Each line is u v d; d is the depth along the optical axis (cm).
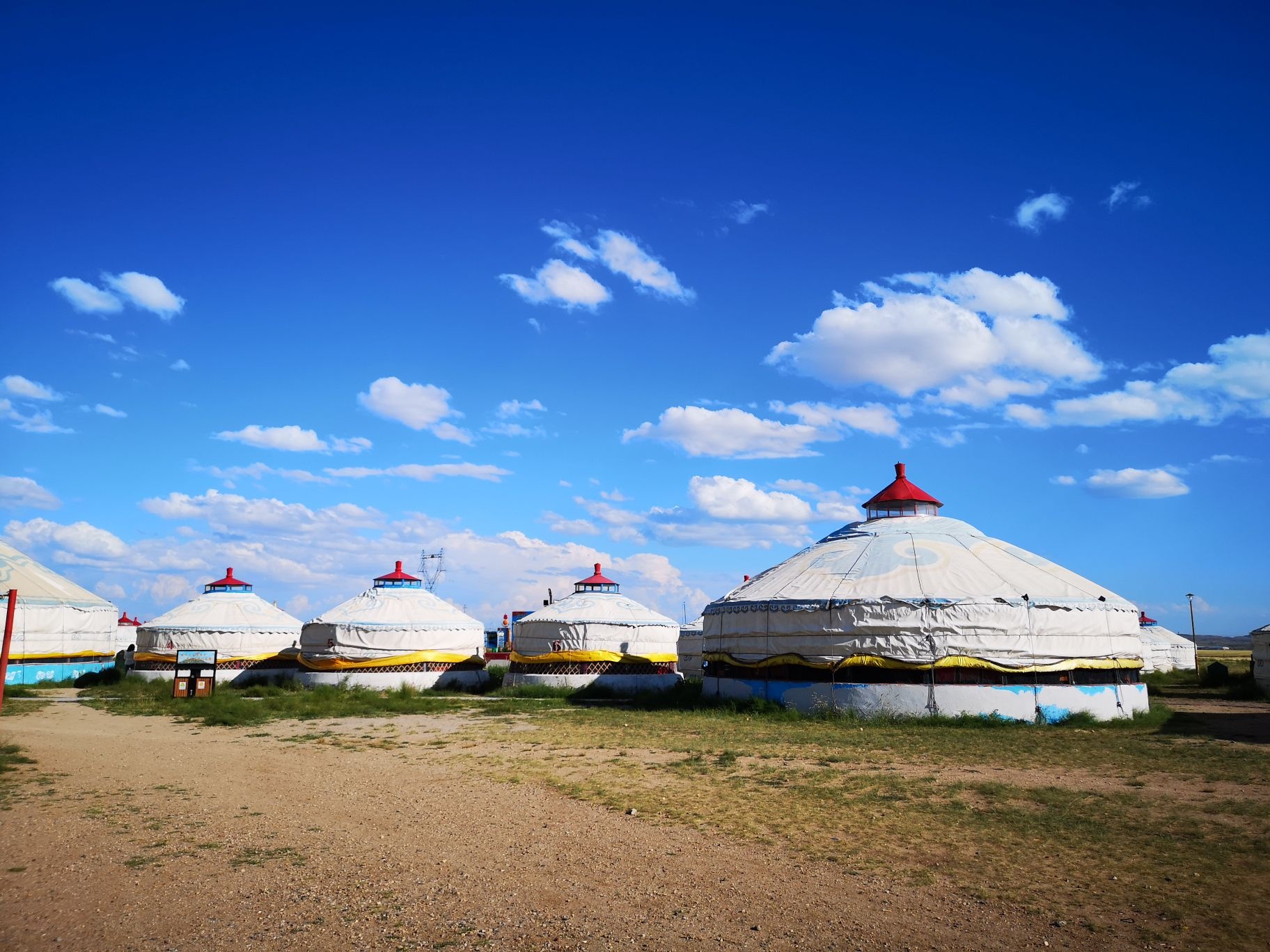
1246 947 768
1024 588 2523
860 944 780
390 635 3753
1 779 1527
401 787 1484
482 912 857
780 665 2603
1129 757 1752
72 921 830
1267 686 3816
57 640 4012
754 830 1171
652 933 805
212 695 3194
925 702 2383
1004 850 1066
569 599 4134
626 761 1730
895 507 3150
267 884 938
